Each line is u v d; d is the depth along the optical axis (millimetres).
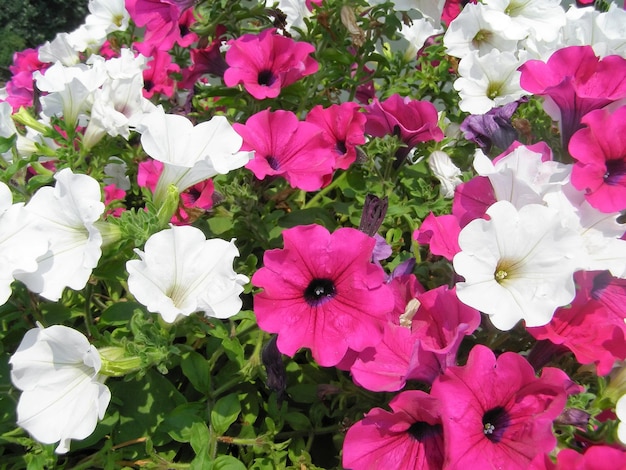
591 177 372
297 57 550
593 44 584
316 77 623
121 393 443
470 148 626
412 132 551
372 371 353
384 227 572
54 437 329
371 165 573
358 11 608
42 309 454
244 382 470
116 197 578
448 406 312
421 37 714
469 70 584
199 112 692
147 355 360
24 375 332
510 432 321
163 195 416
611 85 421
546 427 299
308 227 370
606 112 378
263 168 483
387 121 563
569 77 409
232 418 415
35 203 358
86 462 404
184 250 363
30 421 328
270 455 420
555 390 315
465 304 346
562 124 447
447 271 428
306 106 642
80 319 522
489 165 380
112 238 381
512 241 348
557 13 612
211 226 555
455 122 660
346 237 371
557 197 373
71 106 485
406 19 656
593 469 303
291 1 609
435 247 388
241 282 365
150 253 352
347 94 739
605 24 576
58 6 1878
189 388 478
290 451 429
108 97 506
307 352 478
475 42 632
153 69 691
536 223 346
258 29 649
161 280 356
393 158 559
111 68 531
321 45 611
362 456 337
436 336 368
